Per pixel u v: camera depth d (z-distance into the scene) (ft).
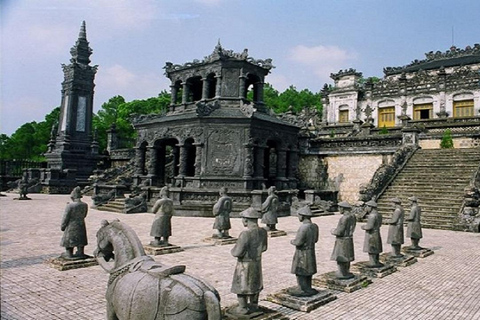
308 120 151.53
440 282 28.17
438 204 61.57
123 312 13.17
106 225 16.51
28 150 185.68
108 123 214.28
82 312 20.31
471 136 91.71
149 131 83.51
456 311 22.00
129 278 13.66
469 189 57.93
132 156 132.05
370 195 67.82
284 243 42.11
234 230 50.60
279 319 19.71
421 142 99.04
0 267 29.19
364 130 124.47
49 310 20.52
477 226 52.85
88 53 131.34
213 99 80.59
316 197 77.87
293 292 23.22
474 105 144.87
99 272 28.45
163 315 12.40
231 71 80.43
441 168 72.23
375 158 86.58
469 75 146.92
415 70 180.14
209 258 33.76
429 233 52.44
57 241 39.96
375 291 25.71
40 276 27.02
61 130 126.21
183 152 75.92
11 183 121.60
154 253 34.94
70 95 125.59
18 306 21.01
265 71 87.45
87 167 126.52
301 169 97.55
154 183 81.46
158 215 36.86
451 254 38.58
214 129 72.90
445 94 151.53
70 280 26.21
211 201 68.33
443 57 182.91
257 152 75.61
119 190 78.38
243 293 19.38
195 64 83.46
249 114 72.49
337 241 27.14
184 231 48.98
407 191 68.28
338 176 91.30
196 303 12.23
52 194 112.37
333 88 184.14
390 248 40.47
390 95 166.30
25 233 44.70
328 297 23.32
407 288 26.55
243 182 71.31
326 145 94.58
